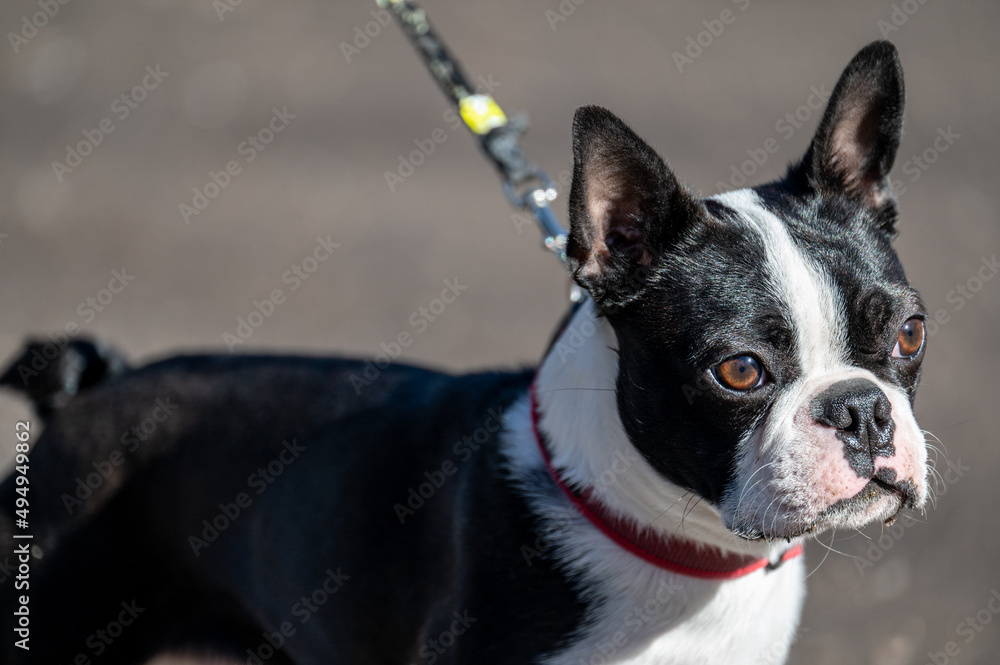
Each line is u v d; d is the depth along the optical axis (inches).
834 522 150.8
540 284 450.0
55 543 208.2
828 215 167.8
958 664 251.0
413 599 186.7
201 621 218.8
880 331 155.4
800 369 154.9
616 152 161.9
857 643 257.8
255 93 619.2
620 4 768.3
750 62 666.8
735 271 158.7
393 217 501.0
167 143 562.9
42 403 223.0
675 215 163.6
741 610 174.4
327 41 697.0
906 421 154.3
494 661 170.4
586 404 171.5
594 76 636.7
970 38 718.5
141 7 733.9
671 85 626.5
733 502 157.5
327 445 200.1
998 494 309.6
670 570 170.1
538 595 170.1
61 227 477.1
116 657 213.5
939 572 281.9
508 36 701.9
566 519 171.0
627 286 164.9
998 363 383.9
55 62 644.7
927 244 469.7
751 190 176.2
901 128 172.2
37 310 408.8
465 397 194.4
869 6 779.4
